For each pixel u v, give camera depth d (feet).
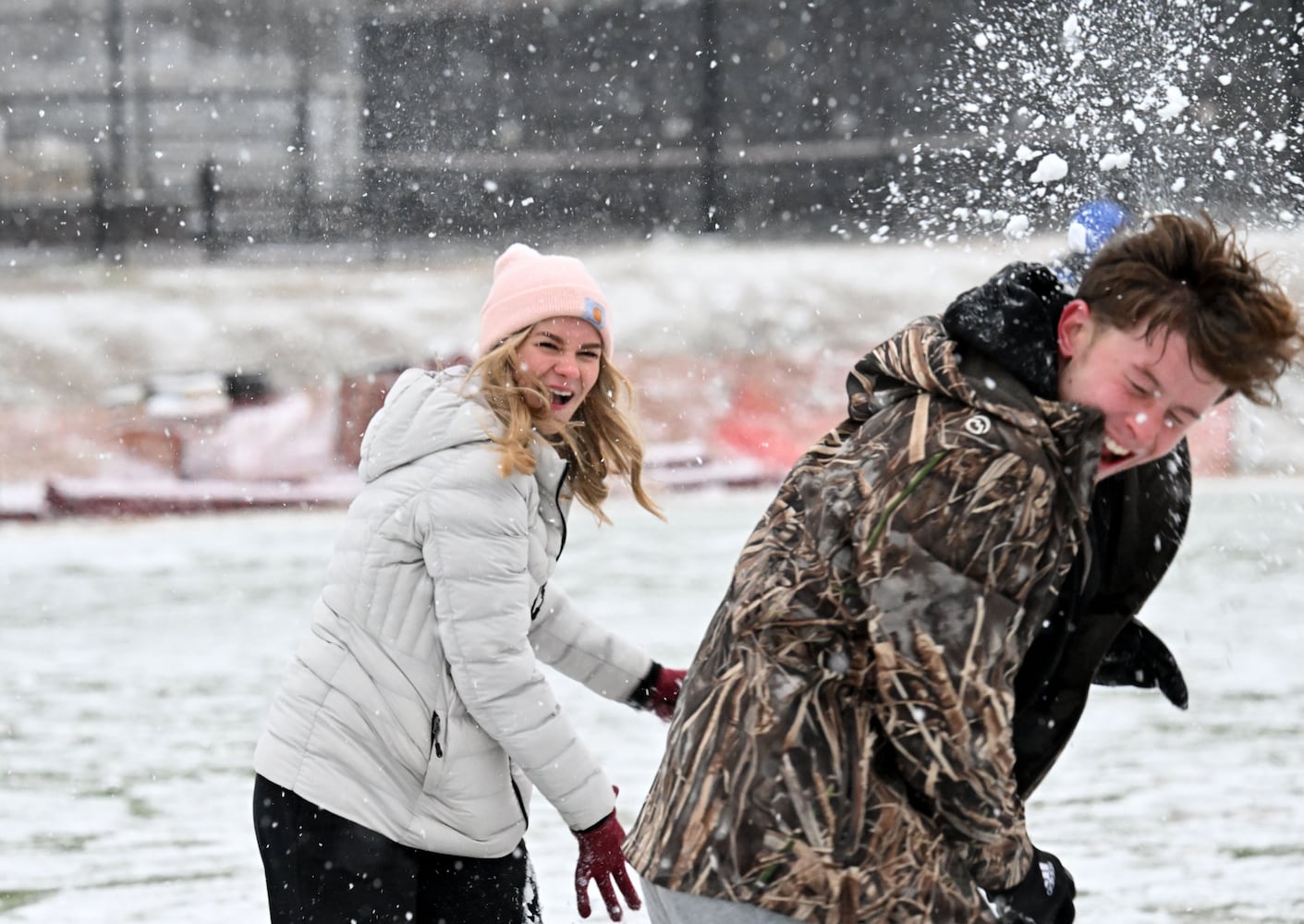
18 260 155.02
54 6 207.92
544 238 164.76
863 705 18.49
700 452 109.50
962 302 18.15
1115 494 20.16
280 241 165.17
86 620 63.05
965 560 17.34
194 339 129.49
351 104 177.47
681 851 18.61
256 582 70.85
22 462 105.09
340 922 23.29
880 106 161.07
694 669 19.54
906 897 18.29
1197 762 43.68
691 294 132.46
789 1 160.56
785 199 162.61
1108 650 20.97
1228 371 17.22
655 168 165.89
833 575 18.26
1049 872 20.27
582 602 63.21
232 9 199.11
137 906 33.73
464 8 170.71
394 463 23.70
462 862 24.49
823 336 128.26
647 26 167.12
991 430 17.48
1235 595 63.98
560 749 23.49
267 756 23.80
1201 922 31.91
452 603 23.08
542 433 24.62
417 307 136.26
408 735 23.43
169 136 184.85
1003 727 17.66
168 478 103.91
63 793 41.96
